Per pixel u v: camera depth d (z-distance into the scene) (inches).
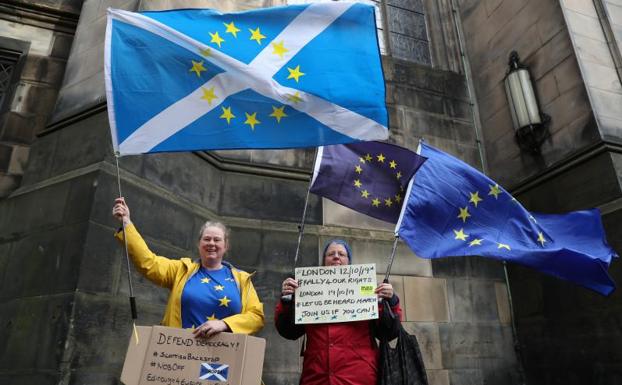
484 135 305.3
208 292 111.8
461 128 303.4
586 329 217.3
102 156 175.0
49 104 228.4
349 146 159.8
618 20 270.4
